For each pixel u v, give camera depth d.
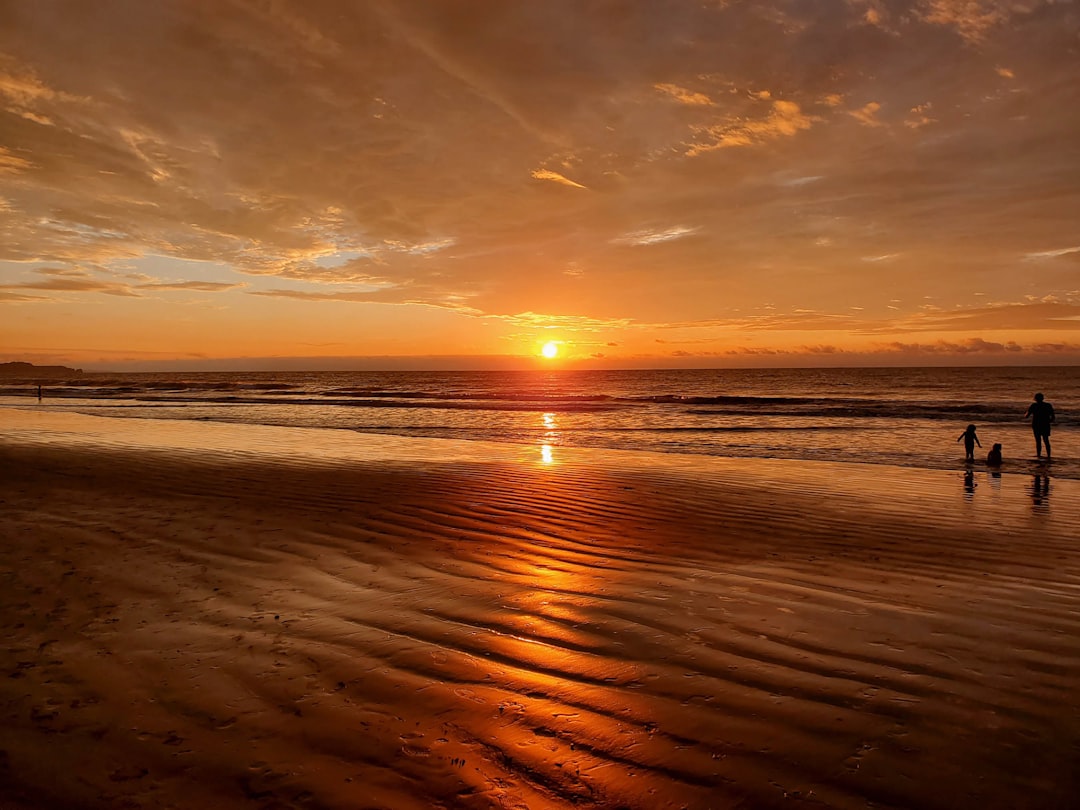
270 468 10.91
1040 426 14.92
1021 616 4.35
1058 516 7.89
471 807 2.36
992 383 75.62
